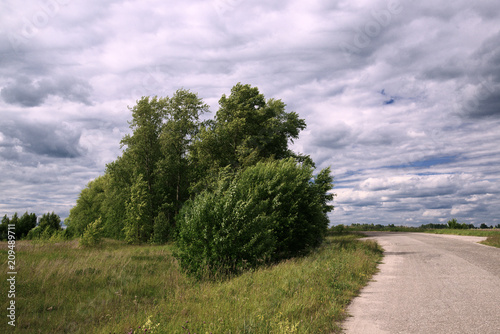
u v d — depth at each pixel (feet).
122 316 21.48
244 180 61.05
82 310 23.98
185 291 28.35
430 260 45.98
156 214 130.93
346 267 36.45
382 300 24.16
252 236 40.60
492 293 24.70
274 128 136.26
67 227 176.04
